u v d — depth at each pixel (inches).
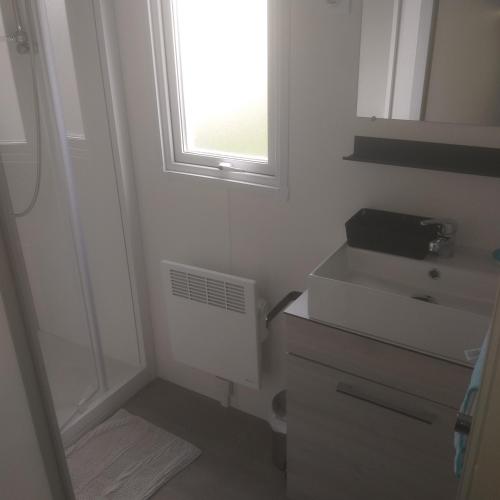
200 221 88.3
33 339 51.6
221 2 75.2
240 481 84.7
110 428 95.4
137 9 78.3
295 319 65.2
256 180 80.3
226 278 83.2
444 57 60.2
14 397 51.6
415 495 67.2
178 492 83.2
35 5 79.3
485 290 61.9
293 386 70.4
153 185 90.4
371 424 65.9
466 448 34.6
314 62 68.6
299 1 66.6
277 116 75.4
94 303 97.2
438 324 55.3
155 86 81.8
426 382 58.9
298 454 75.7
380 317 59.0
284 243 81.6
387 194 70.4
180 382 106.3
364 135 68.9
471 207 65.6
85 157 92.3
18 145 87.6
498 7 55.4
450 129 63.4
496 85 58.5
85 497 82.1
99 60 82.3
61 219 92.0
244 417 97.8
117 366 108.2
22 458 53.9
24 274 49.9
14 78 84.4
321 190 75.0
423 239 63.6
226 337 88.4
